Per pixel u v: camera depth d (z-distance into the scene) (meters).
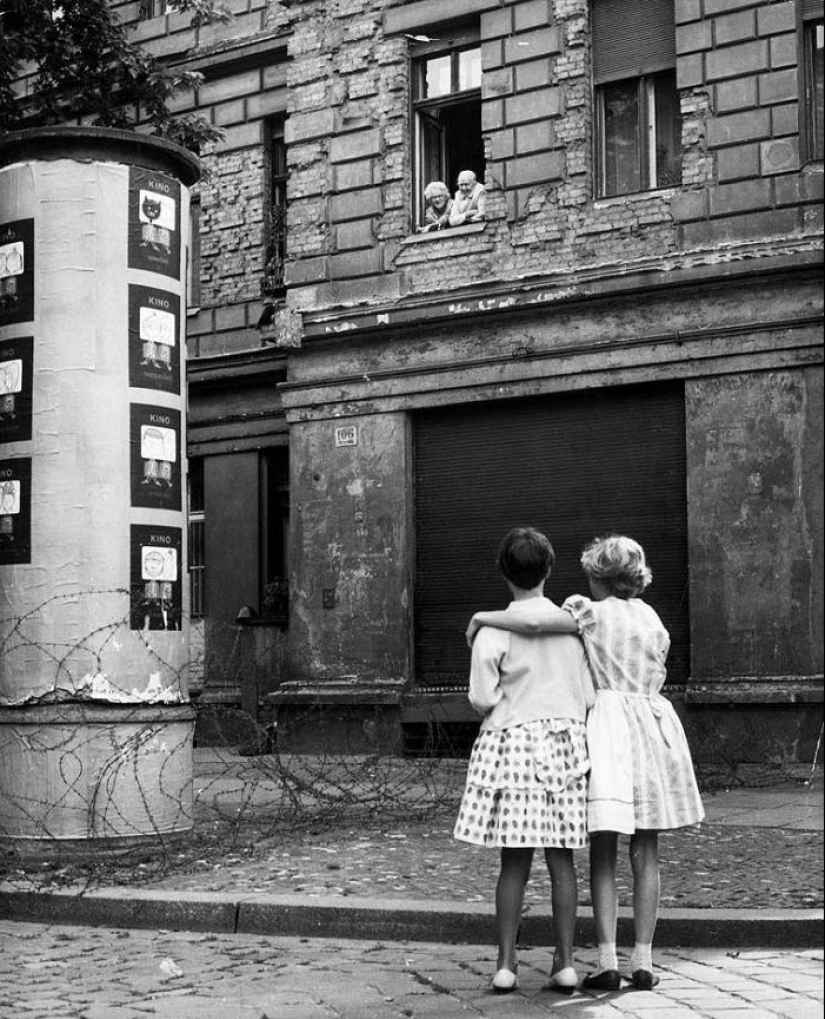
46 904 7.73
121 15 20.84
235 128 19.86
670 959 6.34
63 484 9.09
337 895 7.43
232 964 6.35
